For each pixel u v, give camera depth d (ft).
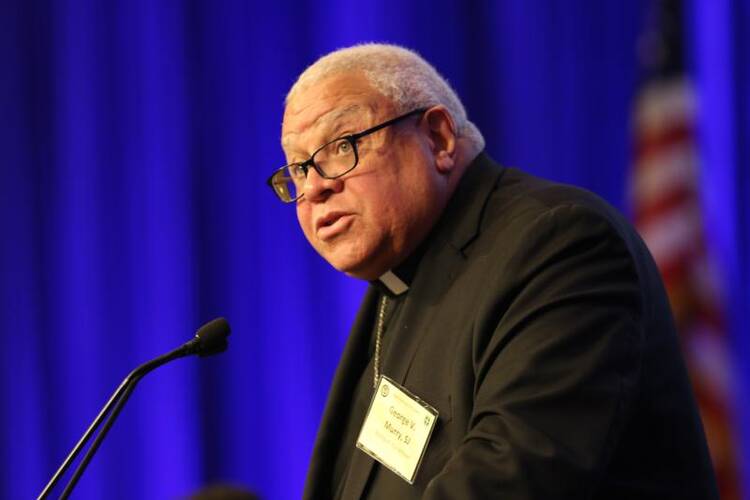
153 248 42.29
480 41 44.73
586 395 15.51
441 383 18.03
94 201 42.06
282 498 42.91
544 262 16.97
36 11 42.32
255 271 43.39
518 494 14.66
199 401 42.60
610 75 44.45
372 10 43.57
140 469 42.09
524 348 16.03
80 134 42.04
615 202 44.34
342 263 19.79
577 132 44.21
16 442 41.32
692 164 43.37
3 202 41.73
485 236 19.08
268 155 43.50
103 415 18.61
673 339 18.89
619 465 17.53
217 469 42.88
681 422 18.35
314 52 43.80
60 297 42.09
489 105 44.57
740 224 45.19
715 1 45.14
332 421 22.04
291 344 43.37
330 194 19.45
